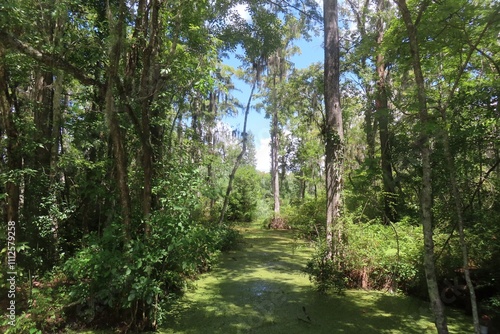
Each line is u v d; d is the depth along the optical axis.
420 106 3.42
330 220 7.37
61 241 6.59
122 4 4.07
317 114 14.12
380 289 6.81
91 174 6.34
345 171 7.42
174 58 5.25
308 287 7.06
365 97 9.98
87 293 4.45
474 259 5.97
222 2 9.28
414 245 6.68
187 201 4.89
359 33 10.68
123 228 4.37
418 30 3.80
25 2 4.21
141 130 4.51
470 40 3.82
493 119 4.66
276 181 22.28
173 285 6.18
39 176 6.16
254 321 5.14
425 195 3.37
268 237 15.73
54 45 4.39
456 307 5.80
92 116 6.51
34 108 6.51
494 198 6.13
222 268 8.91
